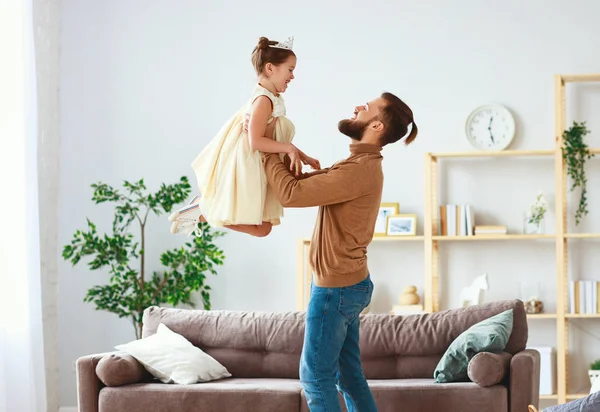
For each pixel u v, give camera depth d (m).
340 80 6.16
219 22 6.29
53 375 6.03
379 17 6.15
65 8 6.36
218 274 6.20
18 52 5.20
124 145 6.30
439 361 4.41
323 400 3.08
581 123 5.70
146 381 4.38
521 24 6.00
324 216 3.11
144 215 6.25
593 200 5.86
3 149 5.07
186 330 4.70
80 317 6.23
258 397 4.01
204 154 3.02
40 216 5.98
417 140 6.06
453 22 6.07
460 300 5.86
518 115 5.97
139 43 6.34
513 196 5.96
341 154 6.13
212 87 6.28
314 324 3.10
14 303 5.07
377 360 4.50
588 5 5.93
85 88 6.34
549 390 5.57
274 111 2.97
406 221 5.91
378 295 6.05
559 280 5.59
